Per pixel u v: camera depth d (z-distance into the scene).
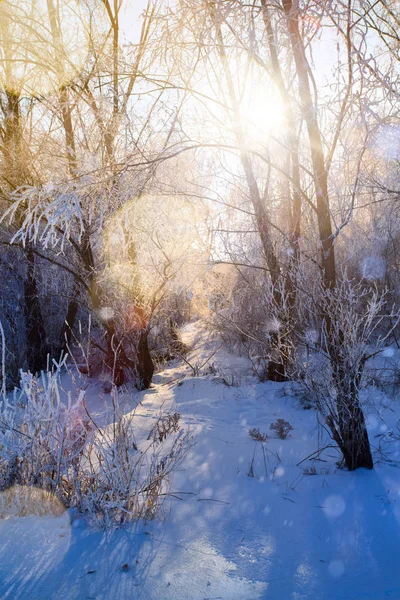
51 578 2.93
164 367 10.91
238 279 10.48
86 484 3.86
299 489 4.30
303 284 5.44
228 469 4.75
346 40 4.64
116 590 2.82
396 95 4.11
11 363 11.24
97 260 9.89
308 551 3.30
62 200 3.65
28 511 3.71
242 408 7.21
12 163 8.98
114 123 7.91
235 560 3.18
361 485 4.34
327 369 4.89
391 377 7.19
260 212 7.52
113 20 8.59
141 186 4.37
